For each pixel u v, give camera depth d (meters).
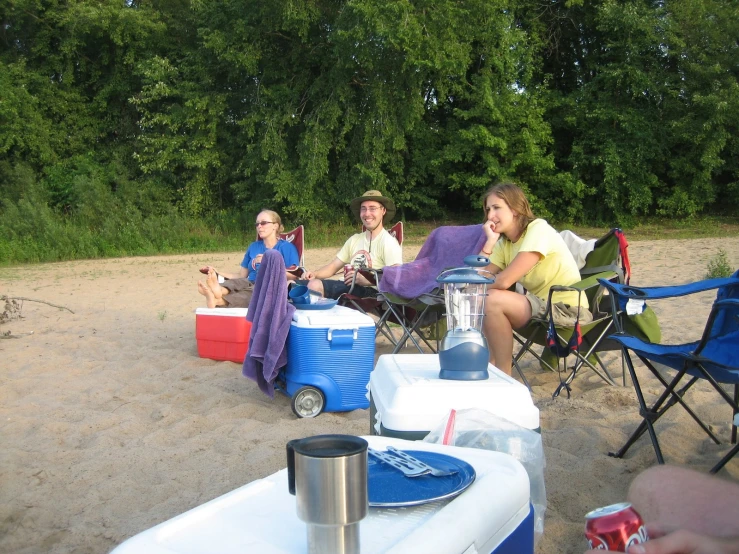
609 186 20.25
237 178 21.86
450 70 18.78
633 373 2.90
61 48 21.97
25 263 16.62
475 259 2.55
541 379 4.45
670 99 20.12
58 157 22.50
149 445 3.30
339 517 1.00
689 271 10.01
